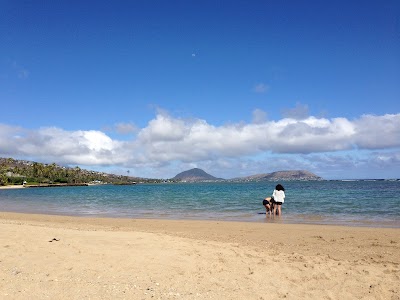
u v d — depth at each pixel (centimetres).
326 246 1258
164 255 938
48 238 1109
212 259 935
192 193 6662
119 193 7544
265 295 690
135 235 1222
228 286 731
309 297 692
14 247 959
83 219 2225
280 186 2358
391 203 3262
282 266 901
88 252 935
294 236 1478
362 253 1130
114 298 635
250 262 927
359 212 2525
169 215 2550
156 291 679
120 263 847
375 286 758
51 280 710
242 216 2383
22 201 4794
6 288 655
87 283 704
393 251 1163
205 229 1697
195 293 682
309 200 3753
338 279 805
